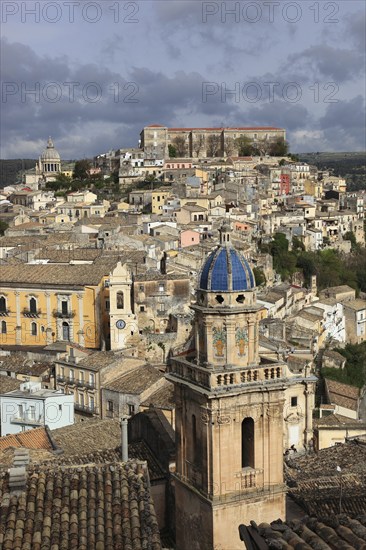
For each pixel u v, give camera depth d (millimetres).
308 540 22547
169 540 49031
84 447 61312
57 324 120812
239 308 43062
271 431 43688
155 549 25859
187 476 45375
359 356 136125
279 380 43531
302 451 76250
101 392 90438
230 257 43938
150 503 29078
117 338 111688
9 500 28719
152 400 84312
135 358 96500
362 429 80000
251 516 43281
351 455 61750
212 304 43438
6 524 27109
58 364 97688
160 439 51625
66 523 27422
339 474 55125
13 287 122812
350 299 167750
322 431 79000
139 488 30141
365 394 118500
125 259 135125
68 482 30406
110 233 168500
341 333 155500
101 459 50688
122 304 112000
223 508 42469
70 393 90750
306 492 51062
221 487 42594
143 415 54906
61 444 61062
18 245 162500
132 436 55969
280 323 111188
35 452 55219
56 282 120188
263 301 134000
